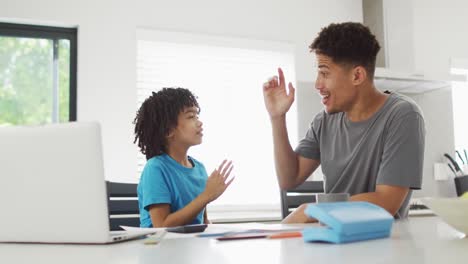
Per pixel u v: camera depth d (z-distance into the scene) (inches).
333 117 70.4
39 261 27.5
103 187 35.9
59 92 112.8
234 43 122.8
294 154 72.2
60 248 34.2
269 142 123.4
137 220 72.8
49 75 112.6
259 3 128.1
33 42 112.1
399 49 127.6
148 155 75.0
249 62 125.2
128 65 112.7
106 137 109.4
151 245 34.3
